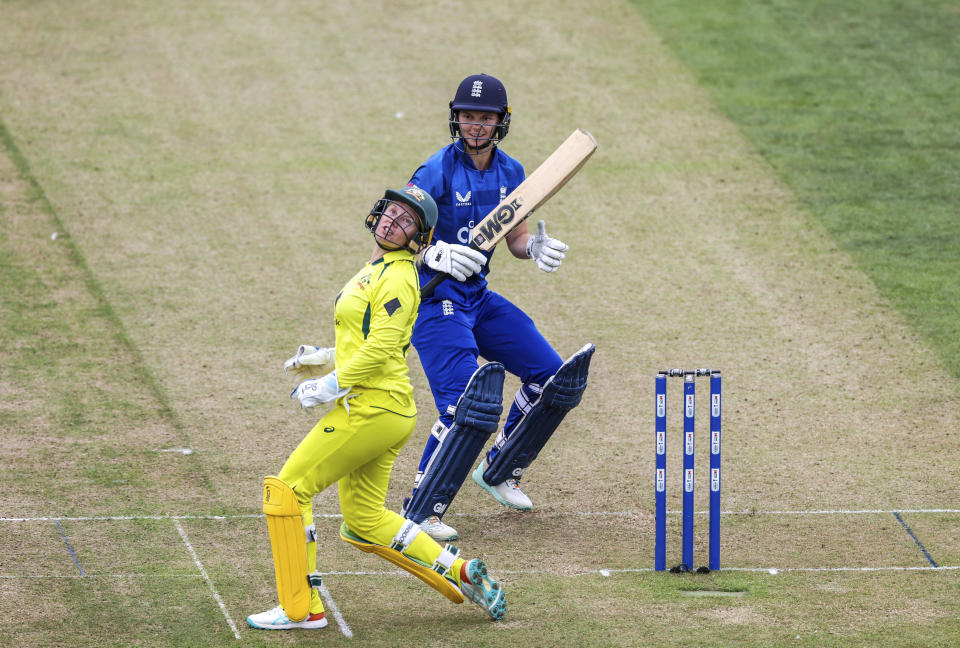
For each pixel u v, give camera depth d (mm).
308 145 51375
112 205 46594
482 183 28703
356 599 25484
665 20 62156
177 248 44125
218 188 48125
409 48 59281
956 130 53000
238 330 39312
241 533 28406
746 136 52625
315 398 22859
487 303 29172
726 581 26250
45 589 25375
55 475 30734
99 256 43312
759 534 28750
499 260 44688
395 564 25156
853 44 59844
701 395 36312
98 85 55250
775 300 41812
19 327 38688
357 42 59750
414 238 23469
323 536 28594
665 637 23734
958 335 39500
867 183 49281
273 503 23297
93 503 29469
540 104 54531
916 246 45062
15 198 46625
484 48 59312
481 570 23891
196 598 25266
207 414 34469
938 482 31500
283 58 58094
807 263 44062
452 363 28188
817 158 51031
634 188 48969
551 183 28062
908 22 61844
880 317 40688
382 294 23094
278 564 23594
